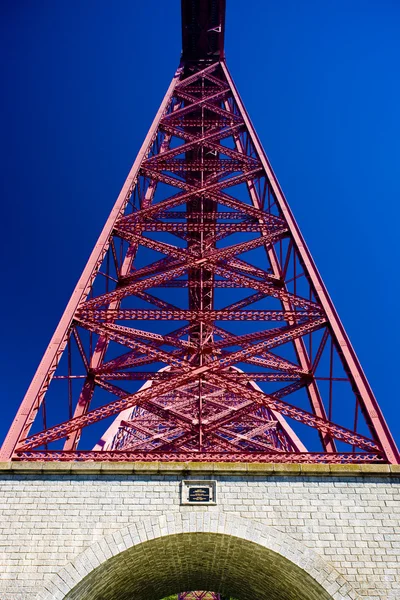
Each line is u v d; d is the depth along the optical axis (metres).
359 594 9.41
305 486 10.57
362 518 10.19
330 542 9.93
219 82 30.02
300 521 10.16
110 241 17.53
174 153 22.58
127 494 10.46
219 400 22.05
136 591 13.86
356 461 11.26
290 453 11.44
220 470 10.66
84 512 10.23
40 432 11.73
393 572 9.62
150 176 21.12
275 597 12.77
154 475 10.70
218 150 22.92
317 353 15.12
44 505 10.30
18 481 10.58
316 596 10.17
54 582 9.45
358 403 12.49
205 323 16.12
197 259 17.06
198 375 13.24
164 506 10.31
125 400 12.74
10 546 9.83
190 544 10.80
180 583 15.07
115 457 11.30
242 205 19.44
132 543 9.90
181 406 20.70
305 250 16.58
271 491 10.51
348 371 12.97
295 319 14.93
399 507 10.31
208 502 10.34
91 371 16.20
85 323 14.33
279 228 18.42
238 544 10.34
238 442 18.84
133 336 15.30
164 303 18.84
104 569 10.08
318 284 15.30
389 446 11.27
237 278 16.39
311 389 15.45
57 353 13.07
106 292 16.70
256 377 15.89
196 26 31.88
